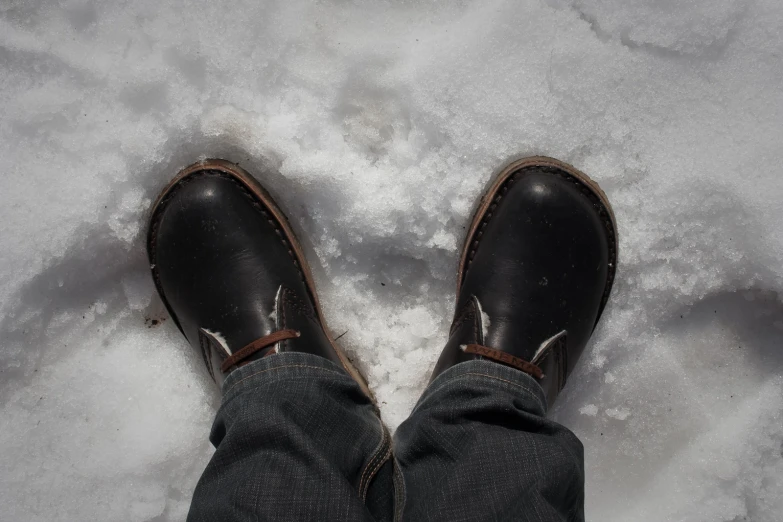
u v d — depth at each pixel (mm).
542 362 1035
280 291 1059
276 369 928
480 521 789
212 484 815
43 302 1089
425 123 1046
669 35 1043
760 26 1043
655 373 1128
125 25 1045
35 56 1054
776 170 1029
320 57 1045
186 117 1046
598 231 1078
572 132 1062
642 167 1063
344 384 942
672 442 1123
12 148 1062
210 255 1072
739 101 1048
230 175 1085
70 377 1104
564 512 843
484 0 1057
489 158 1067
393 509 903
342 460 853
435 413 894
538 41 1039
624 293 1113
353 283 1126
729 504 1088
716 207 1044
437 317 1142
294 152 1049
